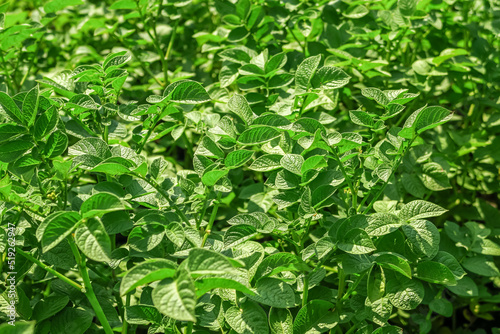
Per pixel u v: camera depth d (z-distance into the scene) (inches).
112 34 72.1
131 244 51.5
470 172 70.6
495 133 73.7
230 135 53.7
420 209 53.7
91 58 74.5
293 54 67.7
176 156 80.0
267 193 63.9
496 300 64.1
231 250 52.5
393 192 62.3
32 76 76.3
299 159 53.7
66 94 55.8
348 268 52.2
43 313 53.7
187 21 82.0
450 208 69.9
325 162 53.9
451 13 70.8
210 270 46.8
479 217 69.2
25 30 62.8
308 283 53.6
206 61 77.6
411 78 66.4
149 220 51.5
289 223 54.0
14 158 52.0
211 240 53.3
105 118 56.4
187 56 80.6
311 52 67.4
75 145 52.6
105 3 88.3
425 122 52.1
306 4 70.1
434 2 68.2
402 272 51.3
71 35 82.7
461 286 58.9
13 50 64.4
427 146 63.2
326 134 53.4
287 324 52.9
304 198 52.5
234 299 53.1
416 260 54.1
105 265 63.2
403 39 67.6
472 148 66.1
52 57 81.3
